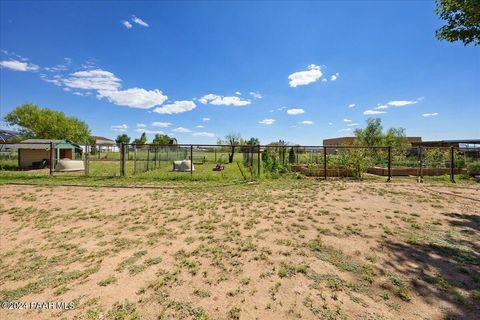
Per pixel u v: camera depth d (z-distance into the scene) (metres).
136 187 9.41
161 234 4.59
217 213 5.89
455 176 12.34
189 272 3.18
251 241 4.18
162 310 2.42
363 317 2.30
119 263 3.46
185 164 17.05
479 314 2.33
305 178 11.87
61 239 4.43
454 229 4.68
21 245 4.20
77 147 22.84
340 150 13.91
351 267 3.25
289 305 2.48
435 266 3.25
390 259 3.46
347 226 4.88
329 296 2.63
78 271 3.25
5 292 2.81
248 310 2.42
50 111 36.38
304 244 4.01
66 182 10.56
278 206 6.45
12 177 12.02
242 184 10.06
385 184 10.02
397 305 2.47
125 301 2.58
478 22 5.70
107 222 5.37
